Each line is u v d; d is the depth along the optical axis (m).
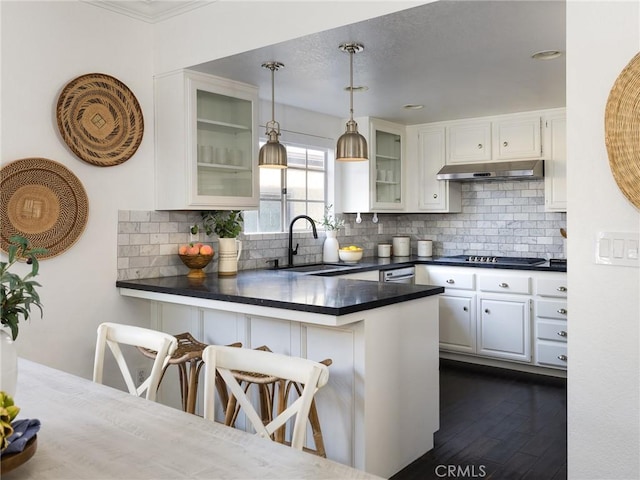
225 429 1.38
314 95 4.05
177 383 3.30
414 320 2.82
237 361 1.72
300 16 2.80
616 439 1.88
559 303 4.18
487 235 5.21
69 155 3.10
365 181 4.93
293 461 1.20
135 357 3.48
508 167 4.64
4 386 1.29
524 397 3.79
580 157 1.93
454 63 3.24
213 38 3.18
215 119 3.56
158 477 1.13
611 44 1.86
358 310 2.41
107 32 3.27
